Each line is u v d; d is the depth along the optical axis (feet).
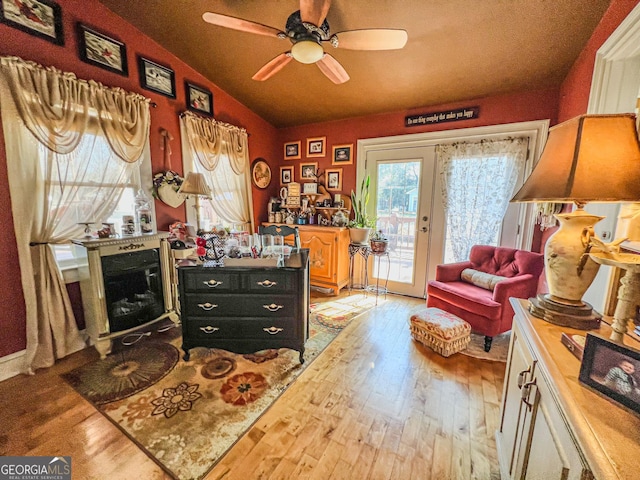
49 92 6.29
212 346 6.83
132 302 7.67
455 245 10.39
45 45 6.39
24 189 6.18
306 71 9.18
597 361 2.25
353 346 7.80
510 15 6.12
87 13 7.06
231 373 6.55
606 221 5.08
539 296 3.74
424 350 7.63
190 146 9.78
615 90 5.35
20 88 5.87
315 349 7.62
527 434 3.10
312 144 13.28
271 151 13.84
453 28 6.69
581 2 5.50
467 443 4.71
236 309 6.63
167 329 8.69
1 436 4.75
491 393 5.94
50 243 6.71
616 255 2.90
